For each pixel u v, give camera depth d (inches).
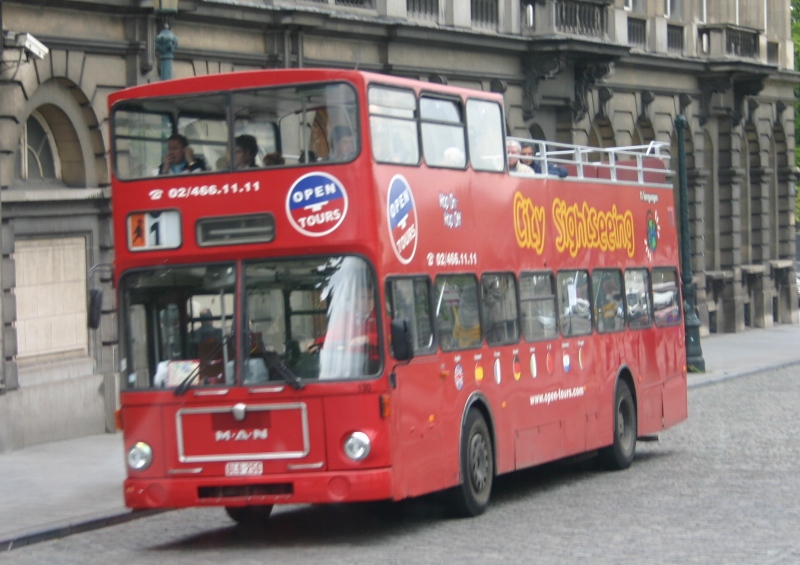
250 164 542.6
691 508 613.3
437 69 1306.6
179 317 546.3
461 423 595.8
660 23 1786.4
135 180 556.1
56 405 896.3
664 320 884.0
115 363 948.6
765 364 1536.7
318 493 525.0
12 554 555.2
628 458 791.7
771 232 2262.6
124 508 645.9
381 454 526.0
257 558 516.7
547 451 690.8
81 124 934.4
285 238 535.5
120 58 956.6
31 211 881.5
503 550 513.3
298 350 532.1
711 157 2005.4
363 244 530.6
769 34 2196.1
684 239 1432.1
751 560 478.9
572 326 732.0
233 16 1037.8
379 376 526.6
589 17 1534.2
